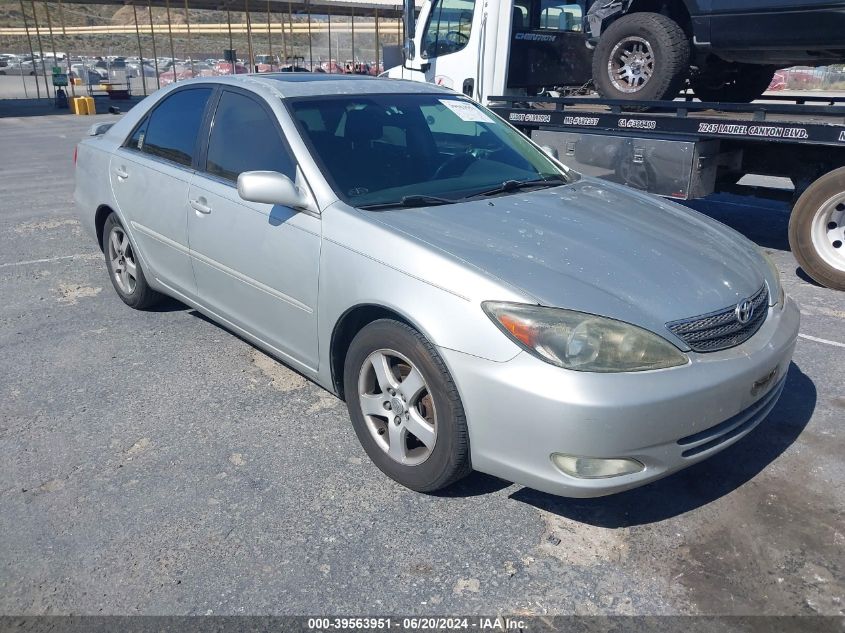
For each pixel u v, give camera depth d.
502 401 2.63
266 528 2.92
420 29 8.62
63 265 6.43
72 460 3.38
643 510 3.05
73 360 4.45
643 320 2.67
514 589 2.60
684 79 6.60
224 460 3.39
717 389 2.69
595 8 7.18
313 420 3.75
